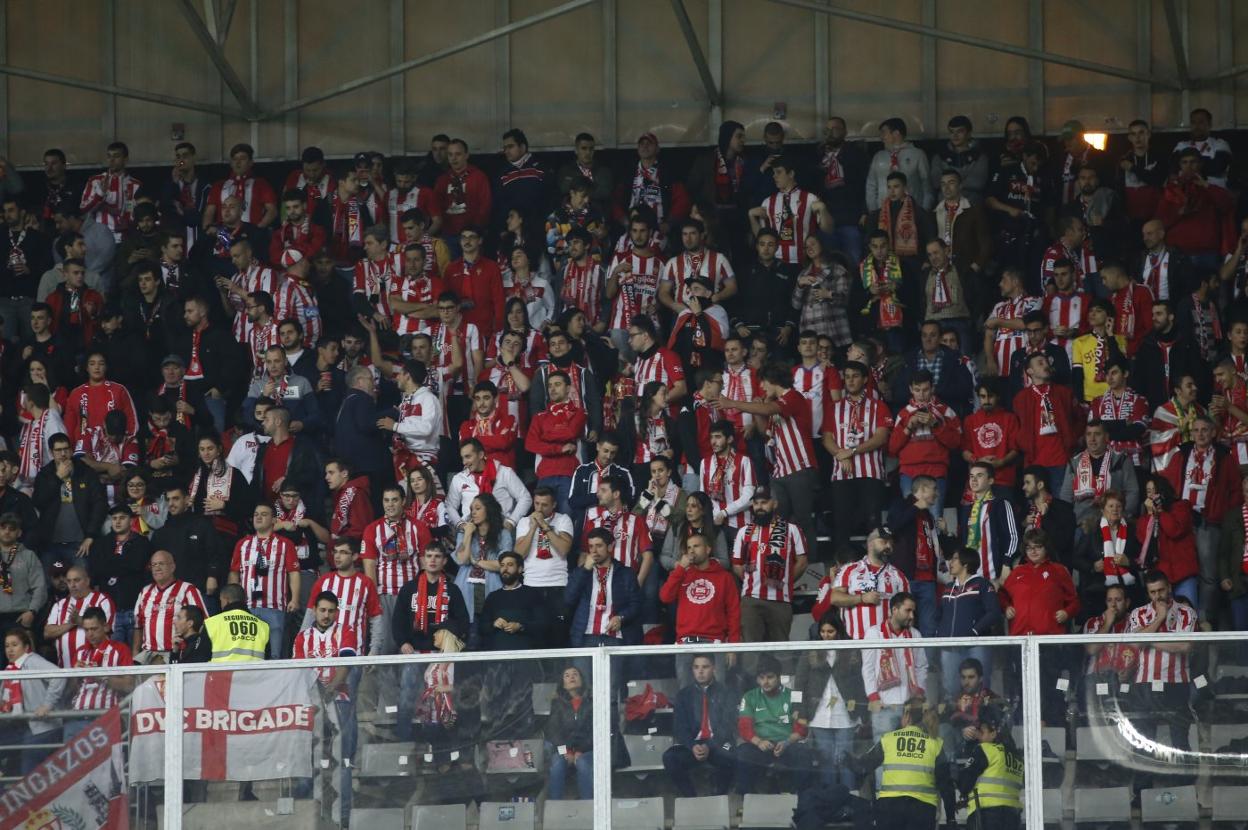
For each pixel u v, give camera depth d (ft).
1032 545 168.45
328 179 238.27
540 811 135.33
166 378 211.41
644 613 181.88
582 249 222.69
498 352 214.69
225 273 230.27
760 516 179.42
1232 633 134.00
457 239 235.81
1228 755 133.18
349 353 214.69
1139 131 228.43
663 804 134.62
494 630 172.96
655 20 255.09
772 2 252.62
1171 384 197.77
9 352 222.69
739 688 135.64
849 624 169.37
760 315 217.15
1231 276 216.33
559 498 195.62
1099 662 134.51
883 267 214.28
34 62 262.67
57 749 135.95
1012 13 248.52
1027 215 223.51
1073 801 133.69
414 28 258.78
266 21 260.62
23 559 188.24
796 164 234.17
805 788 134.51
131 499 194.39
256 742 136.15
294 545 187.32
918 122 249.34
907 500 182.60
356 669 136.77
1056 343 205.46
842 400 196.13
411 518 185.47
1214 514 185.06
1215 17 244.01
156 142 261.24
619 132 255.29
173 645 177.78
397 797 135.64
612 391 205.36
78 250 229.25
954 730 134.51
